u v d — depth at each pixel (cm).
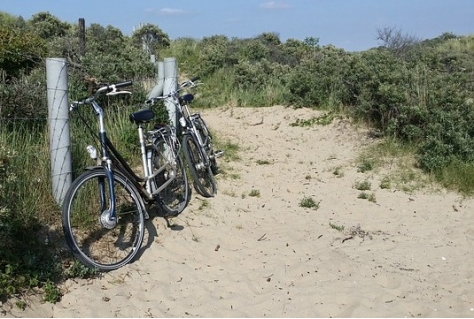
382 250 573
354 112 1036
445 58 1748
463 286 499
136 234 527
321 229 623
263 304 455
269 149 950
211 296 466
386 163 847
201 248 556
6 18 2105
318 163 876
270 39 2377
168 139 618
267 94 1349
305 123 1090
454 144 819
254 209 672
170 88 742
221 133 1043
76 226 518
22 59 880
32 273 440
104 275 480
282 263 529
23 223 480
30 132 607
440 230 631
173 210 610
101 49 1492
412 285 494
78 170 554
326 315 441
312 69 1284
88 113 700
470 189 752
